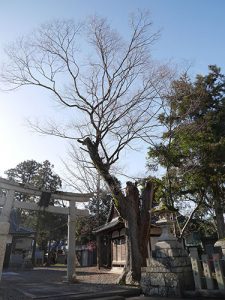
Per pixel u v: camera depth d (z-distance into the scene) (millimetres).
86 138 13320
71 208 14344
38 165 46156
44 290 10102
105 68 13672
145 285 9820
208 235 28906
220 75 20719
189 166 16750
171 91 15406
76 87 13352
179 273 9062
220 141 16891
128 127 13453
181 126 16359
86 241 34688
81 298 8625
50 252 38438
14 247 31609
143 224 12773
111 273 19281
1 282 13523
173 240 9828
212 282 8375
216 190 18531
